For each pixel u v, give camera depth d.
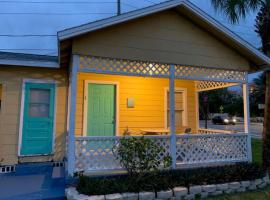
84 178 4.49
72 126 4.76
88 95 7.21
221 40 6.13
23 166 5.70
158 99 7.99
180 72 5.80
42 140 6.21
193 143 5.80
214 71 6.19
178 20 5.82
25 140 6.05
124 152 4.73
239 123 33.22
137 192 4.32
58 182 4.86
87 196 4.01
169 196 4.47
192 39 5.88
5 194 4.28
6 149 5.86
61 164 6.20
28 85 6.23
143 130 7.04
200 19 5.70
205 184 4.93
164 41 5.60
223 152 6.04
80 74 7.14
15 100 6.07
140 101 7.76
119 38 5.22
